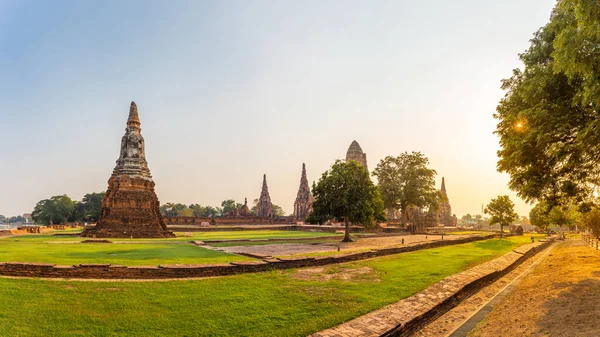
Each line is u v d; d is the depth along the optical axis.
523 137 17.36
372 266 21.56
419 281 17.70
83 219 106.19
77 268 15.17
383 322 12.02
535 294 16.55
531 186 17.98
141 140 52.00
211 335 10.38
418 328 12.98
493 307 16.03
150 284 14.61
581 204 21.34
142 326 10.64
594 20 11.05
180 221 78.44
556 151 16.06
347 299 14.19
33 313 10.84
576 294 14.97
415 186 71.75
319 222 40.31
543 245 48.09
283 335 10.61
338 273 19.06
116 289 13.63
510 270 26.53
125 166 49.44
